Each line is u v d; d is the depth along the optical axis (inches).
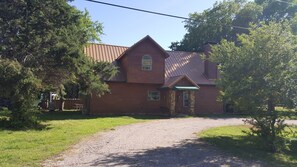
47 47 646.5
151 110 1164.5
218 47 544.7
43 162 345.7
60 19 687.1
